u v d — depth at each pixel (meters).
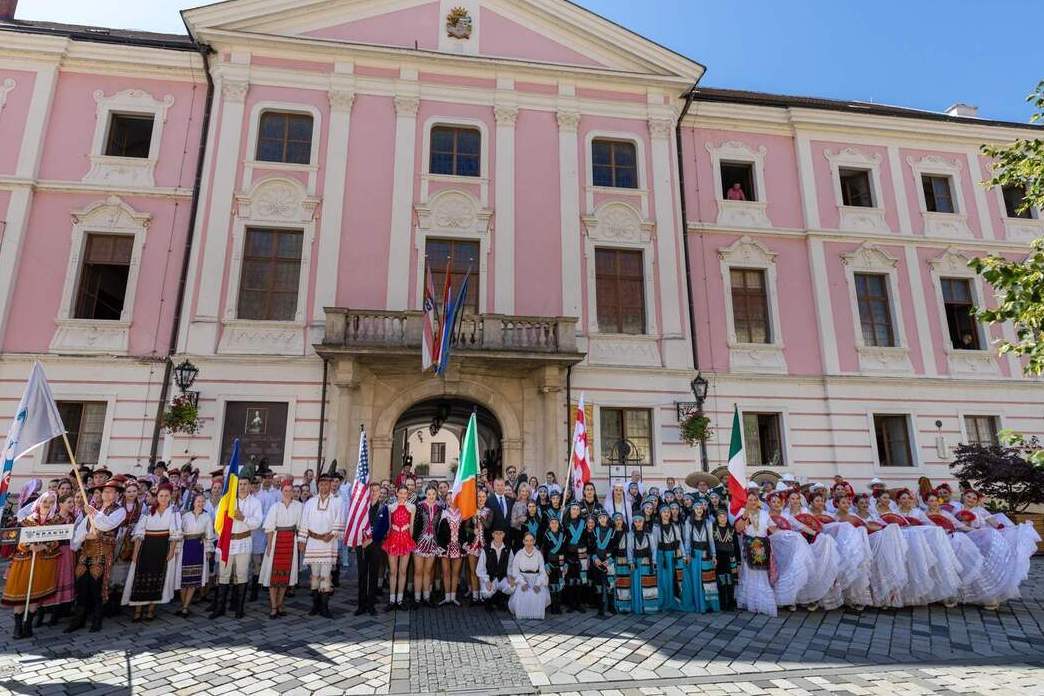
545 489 10.47
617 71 18.44
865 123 19.72
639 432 16.31
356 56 17.28
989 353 18.58
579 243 17.22
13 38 16.11
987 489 15.34
